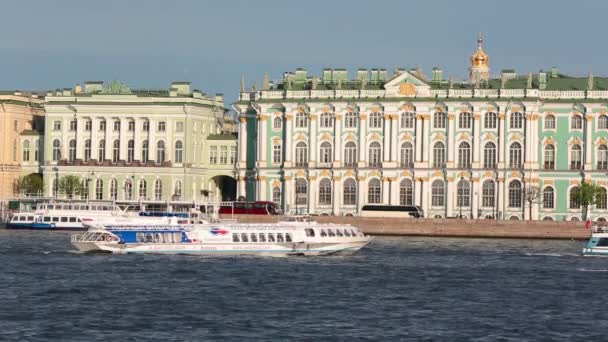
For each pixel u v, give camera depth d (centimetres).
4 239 18862
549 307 11812
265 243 16362
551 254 17175
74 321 10706
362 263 15412
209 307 11500
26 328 10362
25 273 13688
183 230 16300
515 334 10406
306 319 10950
